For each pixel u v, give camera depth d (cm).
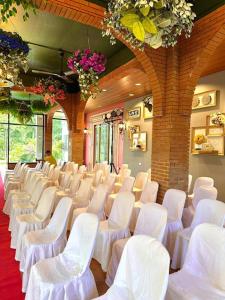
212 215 281
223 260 191
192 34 391
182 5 176
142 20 177
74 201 445
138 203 432
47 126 1353
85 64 390
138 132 901
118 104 1041
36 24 481
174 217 347
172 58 414
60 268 216
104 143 1209
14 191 560
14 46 346
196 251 211
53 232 298
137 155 912
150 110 809
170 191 368
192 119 633
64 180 623
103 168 788
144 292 163
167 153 420
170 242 327
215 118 565
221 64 517
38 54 636
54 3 325
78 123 930
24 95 992
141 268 169
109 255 297
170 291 190
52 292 188
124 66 559
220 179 557
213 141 573
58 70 761
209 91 584
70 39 545
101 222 338
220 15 343
